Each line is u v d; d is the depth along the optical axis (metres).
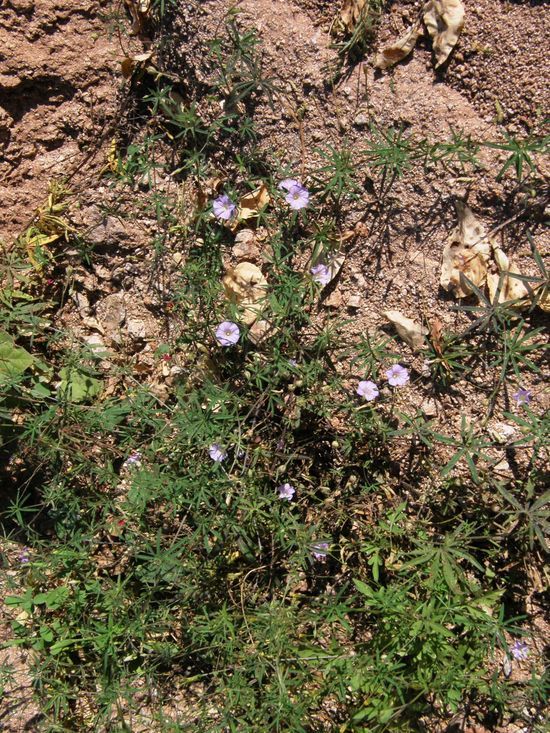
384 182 0.45
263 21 0.46
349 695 0.43
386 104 0.45
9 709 0.47
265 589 0.47
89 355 0.48
